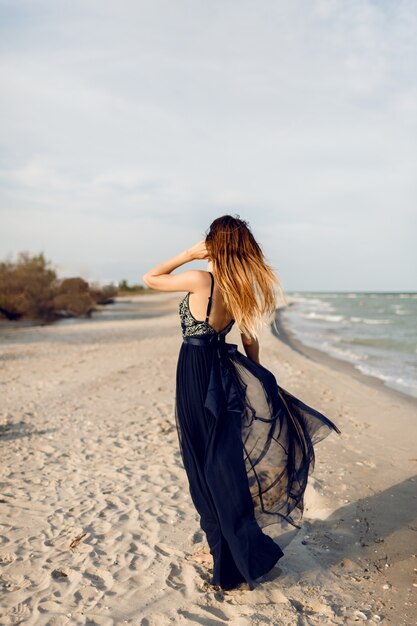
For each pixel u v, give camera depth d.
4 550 3.40
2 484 4.69
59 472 5.01
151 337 19.94
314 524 3.73
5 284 30.62
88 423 6.93
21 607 2.75
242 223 2.95
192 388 2.94
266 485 2.97
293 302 88.75
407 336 22.77
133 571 3.10
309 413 3.15
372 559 3.23
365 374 11.62
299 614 2.66
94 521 3.83
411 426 6.63
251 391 3.01
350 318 40.19
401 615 2.66
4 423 6.99
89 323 28.67
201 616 2.65
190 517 3.88
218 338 3.01
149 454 5.52
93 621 2.61
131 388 9.40
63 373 11.23
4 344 17.53
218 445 2.85
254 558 2.86
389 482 4.51
